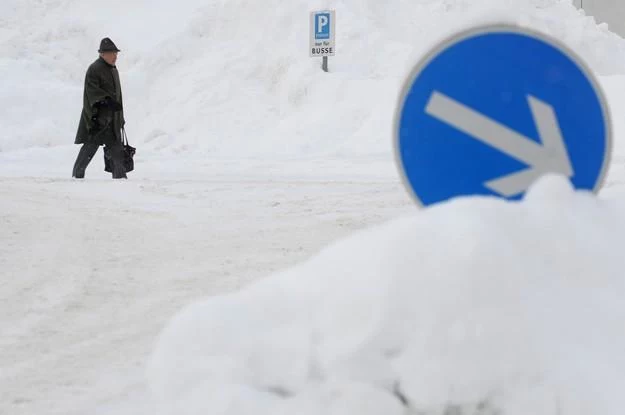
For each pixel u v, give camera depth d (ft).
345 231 81.82
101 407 38.45
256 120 214.69
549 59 33.58
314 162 165.37
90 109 135.13
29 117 214.90
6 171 153.17
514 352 26.89
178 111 222.48
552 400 26.55
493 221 29.96
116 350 47.32
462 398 26.61
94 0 272.31
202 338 29.19
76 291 60.70
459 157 33.88
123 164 137.80
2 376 43.14
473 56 33.63
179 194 111.55
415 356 26.81
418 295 27.35
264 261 69.36
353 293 27.99
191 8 265.95
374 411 26.61
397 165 34.22
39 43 253.65
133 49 248.11
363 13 242.37
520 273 28.27
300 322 28.71
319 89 215.51
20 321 53.52
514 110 33.68
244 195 109.50
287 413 27.14
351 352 27.12
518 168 33.83
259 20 246.68
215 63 235.81
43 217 92.12
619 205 34.04
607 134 33.88
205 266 68.08
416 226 28.94
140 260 70.69
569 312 28.53
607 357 27.89
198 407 27.94
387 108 201.67
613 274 30.30
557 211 31.50
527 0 244.01
